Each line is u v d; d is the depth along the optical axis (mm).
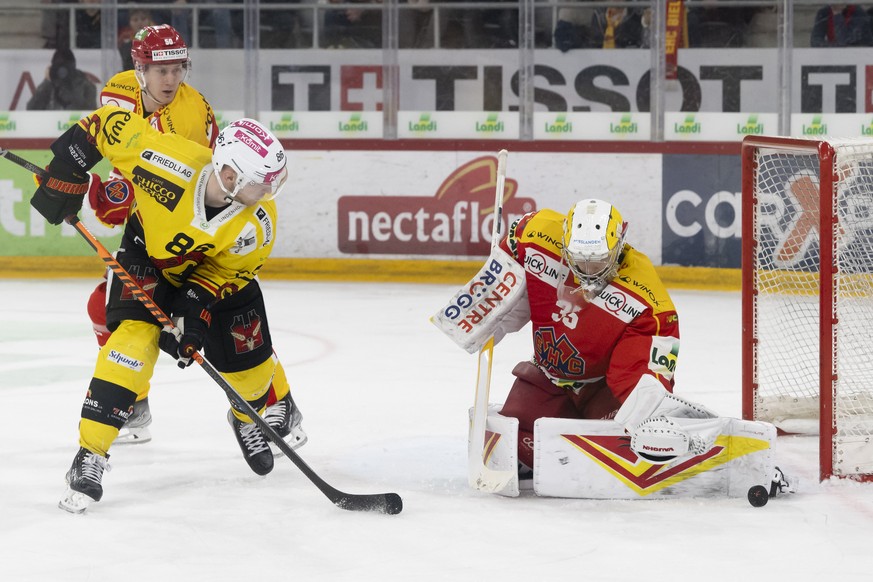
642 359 13156
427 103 37031
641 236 34844
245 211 13156
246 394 14539
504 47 36594
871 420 15266
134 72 16453
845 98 35531
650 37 35562
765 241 21422
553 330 13898
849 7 35125
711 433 13258
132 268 13664
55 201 13703
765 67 35594
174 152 13055
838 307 14422
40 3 36969
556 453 13430
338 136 37250
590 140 35469
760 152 17391
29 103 37438
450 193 35281
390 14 36469
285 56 37125
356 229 35750
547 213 14180
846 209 16188
